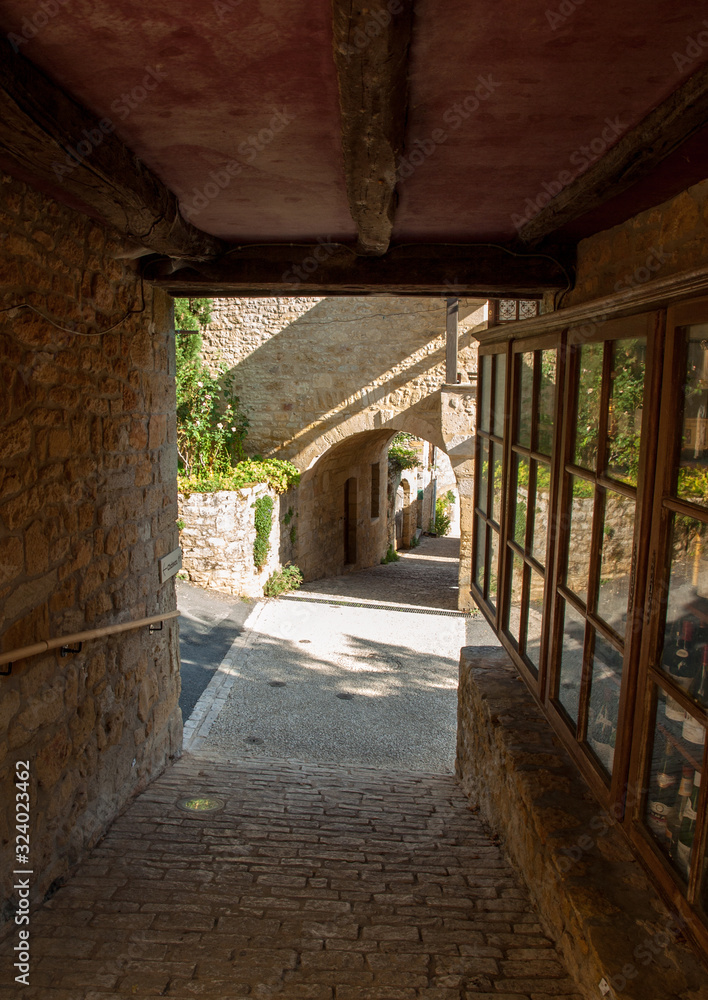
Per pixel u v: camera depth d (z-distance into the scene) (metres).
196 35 1.56
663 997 1.83
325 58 1.67
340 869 3.12
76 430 3.07
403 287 3.87
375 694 7.23
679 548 1.93
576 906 2.19
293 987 2.13
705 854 1.73
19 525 2.64
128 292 3.57
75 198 2.79
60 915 2.61
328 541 13.08
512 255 3.75
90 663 3.31
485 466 4.38
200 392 11.37
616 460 2.39
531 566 3.36
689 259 2.54
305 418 11.51
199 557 9.91
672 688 1.91
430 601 11.13
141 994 2.05
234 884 2.91
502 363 3.98
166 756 4.55
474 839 3.64
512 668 4.48
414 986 2.16
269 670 7.70
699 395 1.83
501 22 1.47
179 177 2.66
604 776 2.43
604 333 2.46
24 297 2.61
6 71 1.60
